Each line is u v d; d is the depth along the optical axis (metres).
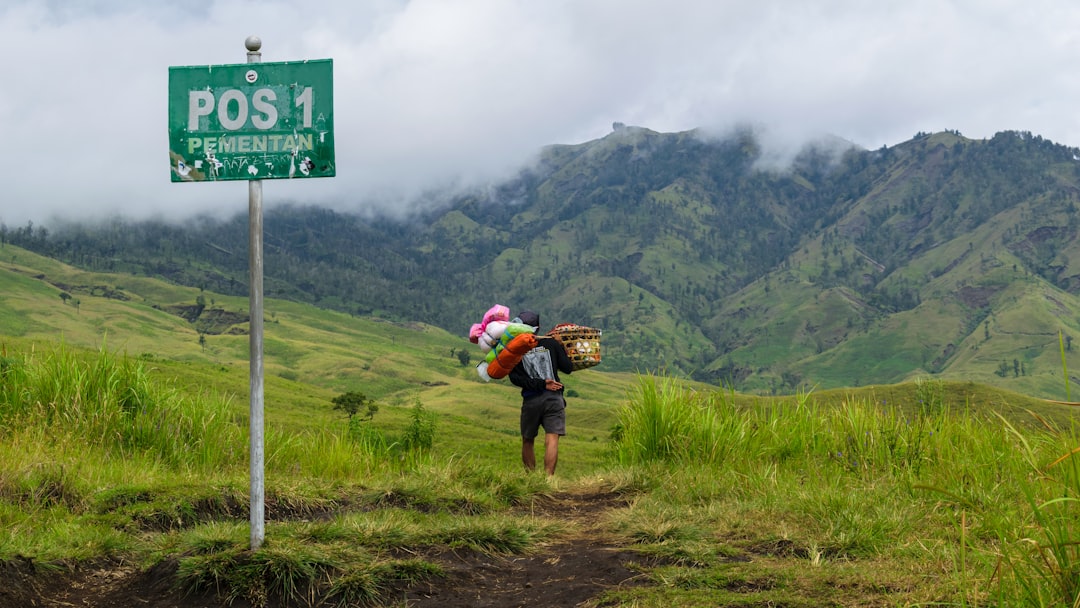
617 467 9.25
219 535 5.01
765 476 7.84
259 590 4.48
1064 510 4.32
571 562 5.18
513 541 5.58
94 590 4.68
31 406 9.12
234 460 9.12
